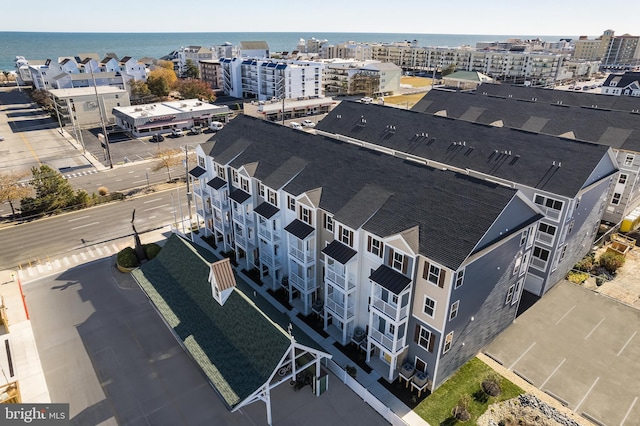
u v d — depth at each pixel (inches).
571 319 1455.5
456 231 1044.5
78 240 1923.0
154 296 1323.8
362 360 1262.3
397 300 1120.8
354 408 1104.2
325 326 1374.3
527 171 1576.0
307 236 1346.0
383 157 1397.6
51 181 2176.4
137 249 1700.3
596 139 2003.0
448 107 2674.7
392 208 1189.1
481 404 1113.4
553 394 1155.3
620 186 1995.6
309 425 1052.5
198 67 6870.1
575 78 7854.3
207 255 1499.8
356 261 1224.2
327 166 1469.0
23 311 1449.3
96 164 2979.8
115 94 4143.7
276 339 1005.8
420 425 1052.5
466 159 1782.7
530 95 2974.9
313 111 4766.2
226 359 1054.4
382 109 2368.4
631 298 1565.0
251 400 976.3
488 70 7775.6
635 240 1953.7
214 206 1815.9
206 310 1203.9
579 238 1675.7
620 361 1272.1
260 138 1803.6
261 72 5359.3
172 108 4069.9
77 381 1174.3
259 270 1675.7
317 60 6884.8
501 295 1269.7
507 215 1111.0
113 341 1323.8
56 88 4640.8
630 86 4542.3
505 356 1293.1
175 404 1107.9
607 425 1063.6
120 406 1100.5
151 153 3225.9
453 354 1165.1
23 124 4146.2
